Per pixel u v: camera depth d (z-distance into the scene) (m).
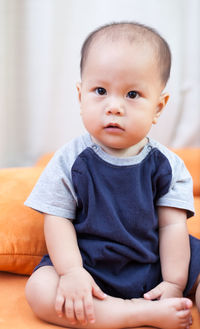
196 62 2.10
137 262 0.98
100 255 0.95
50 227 0.96
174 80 2.11
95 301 0.87
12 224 1.11
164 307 0.87
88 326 0.87
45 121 2.08
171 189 1.03
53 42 2.04
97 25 2.05
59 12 2.03
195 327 0.89
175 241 0.99
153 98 0.96
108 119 0.92
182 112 2.15
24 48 2.03
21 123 2.08
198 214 1.25
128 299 0.95
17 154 2.10
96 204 0.96
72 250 0.93
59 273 0.91
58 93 2.08
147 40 0.96
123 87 0.92
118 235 0.95
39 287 0.89
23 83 2.05
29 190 1.23
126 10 2.07
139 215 0.97
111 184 0.96
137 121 0.93
